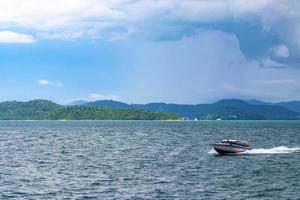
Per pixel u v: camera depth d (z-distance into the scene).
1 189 54.97
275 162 81.44
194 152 103.62
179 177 64.06
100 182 60.16
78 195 51.25
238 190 53.62
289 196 50.25
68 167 76.81
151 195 50.84
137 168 74.75
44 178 63.97
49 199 49.25
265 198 49.19
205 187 55.62
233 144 94.75
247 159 86.31
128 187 56.03
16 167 76.88
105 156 96.38
